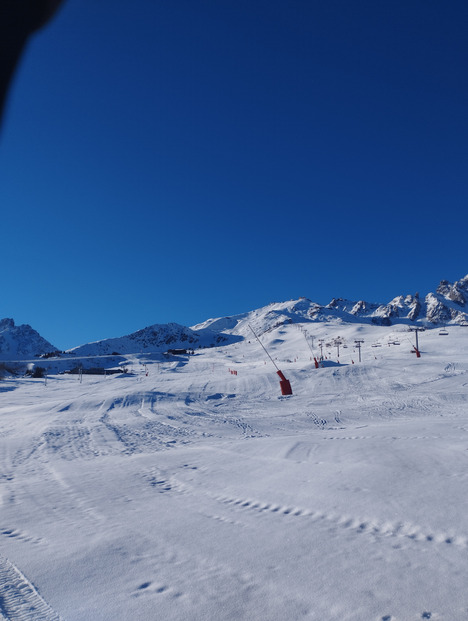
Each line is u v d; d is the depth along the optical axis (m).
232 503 6.02
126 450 13.34
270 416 23.00
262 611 3.01
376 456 8.09
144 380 65.06
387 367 46.28
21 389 61.88
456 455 7.51
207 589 3.38
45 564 4.06
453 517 4.60
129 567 3.91
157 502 6.37
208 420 22.14
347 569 3.58
